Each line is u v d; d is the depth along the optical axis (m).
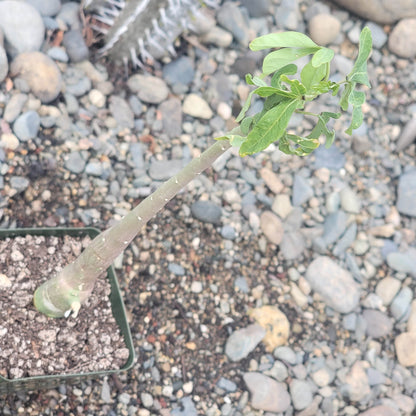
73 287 0.38
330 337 0.53
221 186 0.56
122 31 0.53
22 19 0.51
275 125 0.25
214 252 0.53
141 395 0.47
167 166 0.54
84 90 0.54
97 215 0.51
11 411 0.43
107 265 0.37
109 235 0.35
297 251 0.56
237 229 0.55
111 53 0.56
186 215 0.54
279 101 0.26
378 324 0.54
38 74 0.51
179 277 0.51
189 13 0.52
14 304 0.41
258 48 0.25
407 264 0.57
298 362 0.52
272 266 0.55
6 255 0.42
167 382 0.48
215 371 0.49
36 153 0.51
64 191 0.51
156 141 0.56
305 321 0.54
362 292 0.56
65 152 0.52
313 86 0.25
